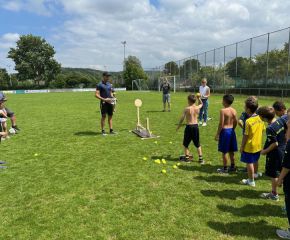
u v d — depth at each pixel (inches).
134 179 255.8
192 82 1726.1
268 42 1021.8
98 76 4153.5
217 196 219.0
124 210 198.7
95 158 322.7
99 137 434.3
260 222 181.6
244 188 233.6
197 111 298.5
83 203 210.2
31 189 237.8
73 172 277.0
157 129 488.7
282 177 161.8
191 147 363.3
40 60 3853.3
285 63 940.6
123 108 852.0
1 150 365.7
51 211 199.2
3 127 435.8
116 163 302.8
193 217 188.1
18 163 309.4
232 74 1282.0
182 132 459.5
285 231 168.1
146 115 674.2
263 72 1058.1
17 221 187.3
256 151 233.1
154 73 2469.2
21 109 900.0
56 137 440.8
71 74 3772.1
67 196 222.5
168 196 219.6
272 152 206.7
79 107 940.6
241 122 265.7
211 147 361.4
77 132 479.8
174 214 192.4
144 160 311.7
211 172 271.9
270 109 214.5
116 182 249.3
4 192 233.0
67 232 173.3
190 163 299.9
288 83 930.7
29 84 3799.2
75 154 340.8
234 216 189.0
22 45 3880.4
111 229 175.5
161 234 169.6
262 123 233.0
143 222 182.9
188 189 232.4
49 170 284.5
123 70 3427.7
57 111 820.0
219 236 166.7
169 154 334.0
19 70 3836.1
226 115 261.1
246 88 1176.2
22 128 529.7
